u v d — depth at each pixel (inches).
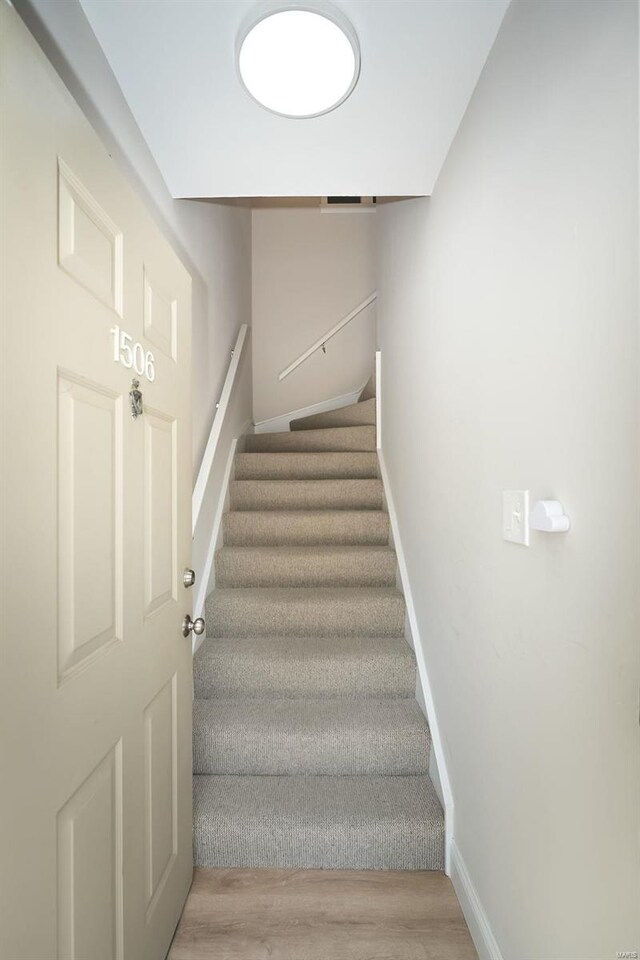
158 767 47.1
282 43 42.6
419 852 59.5
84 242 33.6
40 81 28.2
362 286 161.2
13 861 25.5
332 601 87.0
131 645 41.0
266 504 114.4
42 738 28.2
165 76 48.1
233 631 87.4
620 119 27.0
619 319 27.2
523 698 38.9
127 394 40.8
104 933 35.8
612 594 27.7
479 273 49.1
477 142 49.3
